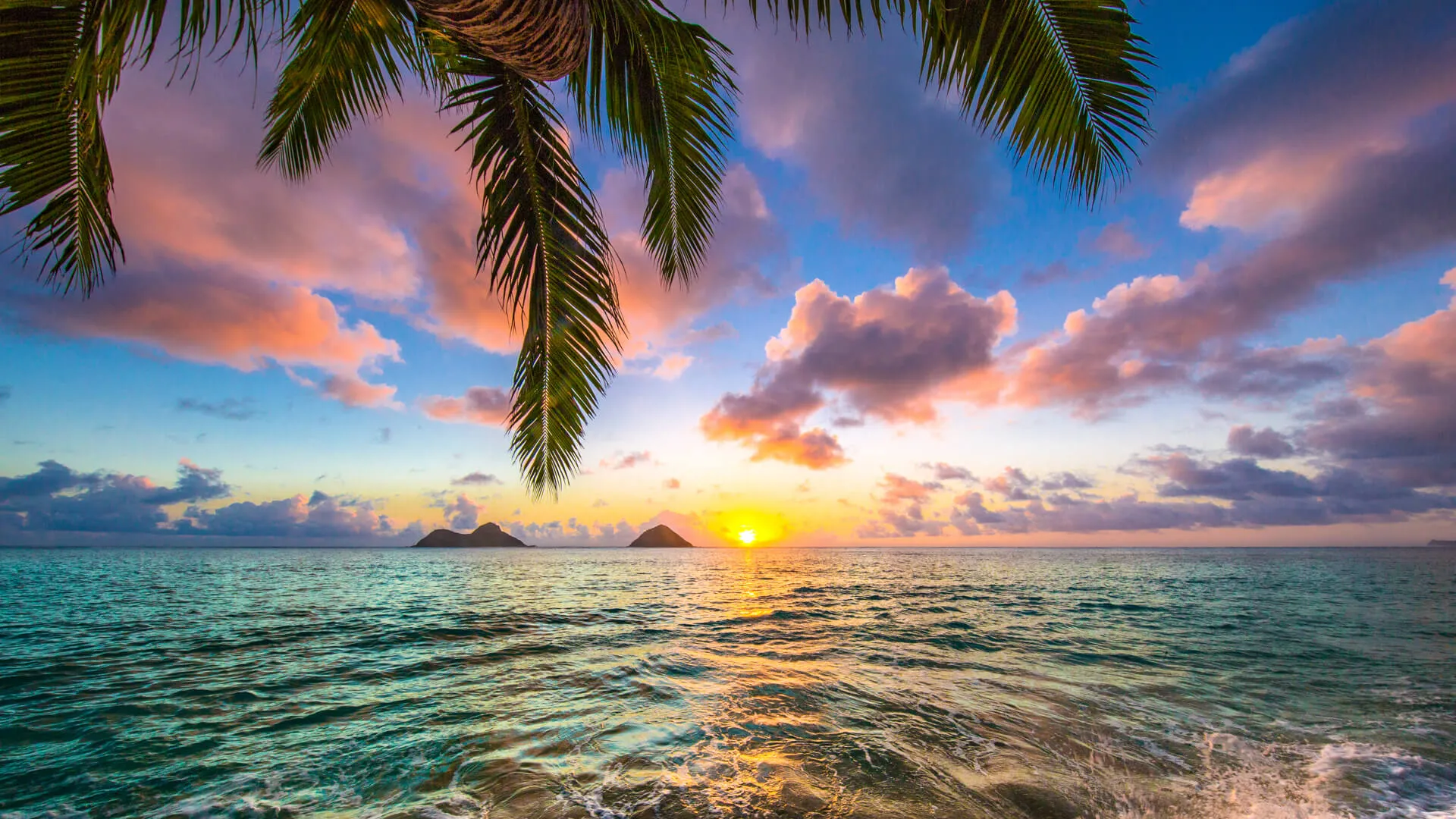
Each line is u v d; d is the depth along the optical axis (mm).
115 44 2238
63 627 12016
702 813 3562
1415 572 34562
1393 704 6238
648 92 3727
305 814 3664
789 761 4430
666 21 3119
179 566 42688
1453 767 4531
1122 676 7410
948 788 3965
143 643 10125
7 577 28156
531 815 3551
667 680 7125
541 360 4438
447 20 2186
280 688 6895
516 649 9398
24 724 5562
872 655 8758
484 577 30672
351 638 10656
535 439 4578
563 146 3936
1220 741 5051
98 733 5293
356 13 3469
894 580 27234
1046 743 4891
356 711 5875
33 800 3939
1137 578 28531
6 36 2143
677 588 22984
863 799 3768
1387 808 3842
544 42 2312
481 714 5707
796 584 24984
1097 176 2664
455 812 3619
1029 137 2617
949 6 2480
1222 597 18594
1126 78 2488
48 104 2320
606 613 14367
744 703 6055
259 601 17578
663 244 4480
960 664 8086
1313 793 4039
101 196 2688
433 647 9656
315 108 3889
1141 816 3674
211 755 4691
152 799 3930
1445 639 10500
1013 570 37594
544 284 4215
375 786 4039
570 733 5121
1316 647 9633
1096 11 2414
